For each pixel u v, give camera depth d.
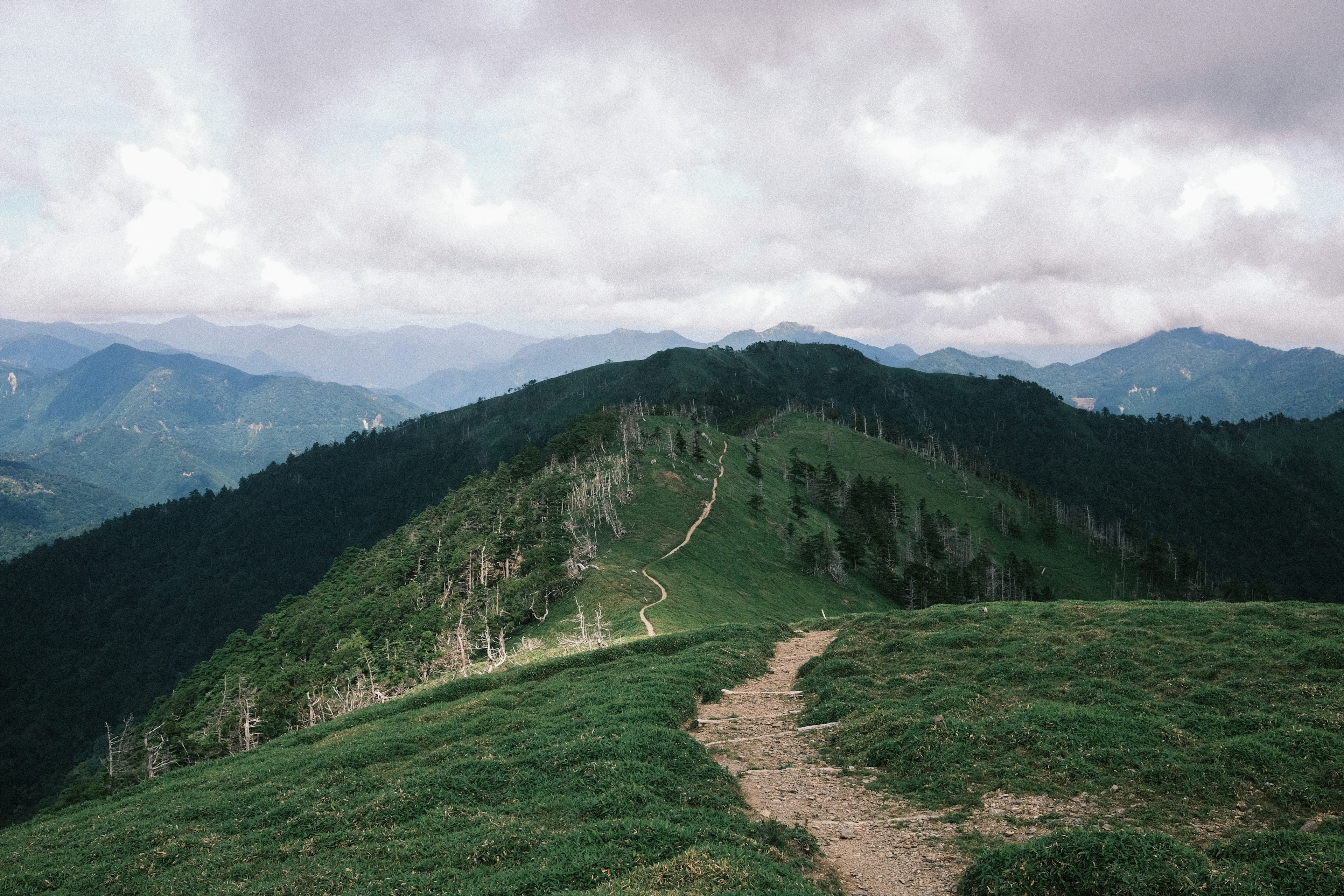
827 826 24.06
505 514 154.50
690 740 31.19
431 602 128.38
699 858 19.52
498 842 22.70
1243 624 39.59
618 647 55.19
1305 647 34.06
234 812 30.92
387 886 20.70
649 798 25.22
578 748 30.33
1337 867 17.30
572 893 18.52
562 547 124.94
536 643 85.62
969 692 34.12
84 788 83.38
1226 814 21.95
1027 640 42.12
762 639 55.62
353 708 88.50
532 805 26.17
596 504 150.25
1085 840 18.78
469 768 30.31
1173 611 44.34
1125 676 34.41
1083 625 43.97
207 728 103.81
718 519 154.75
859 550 166.00
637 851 21.06
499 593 110.88
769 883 18.27
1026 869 18.36
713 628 59.56
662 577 115.19
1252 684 31.33
